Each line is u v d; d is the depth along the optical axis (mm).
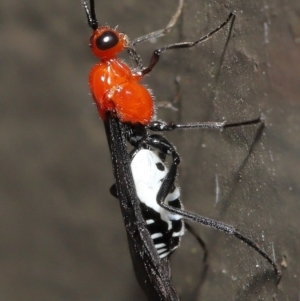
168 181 90
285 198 87
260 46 88
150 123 92
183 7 95
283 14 88
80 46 106
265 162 87
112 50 91
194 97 95
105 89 91
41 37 107
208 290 98
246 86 88
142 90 91
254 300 88
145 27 101
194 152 98
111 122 91
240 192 89
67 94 107
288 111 87
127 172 90
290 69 88
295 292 86
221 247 95
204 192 96
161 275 87
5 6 107
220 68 90
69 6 105
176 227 90
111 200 107
